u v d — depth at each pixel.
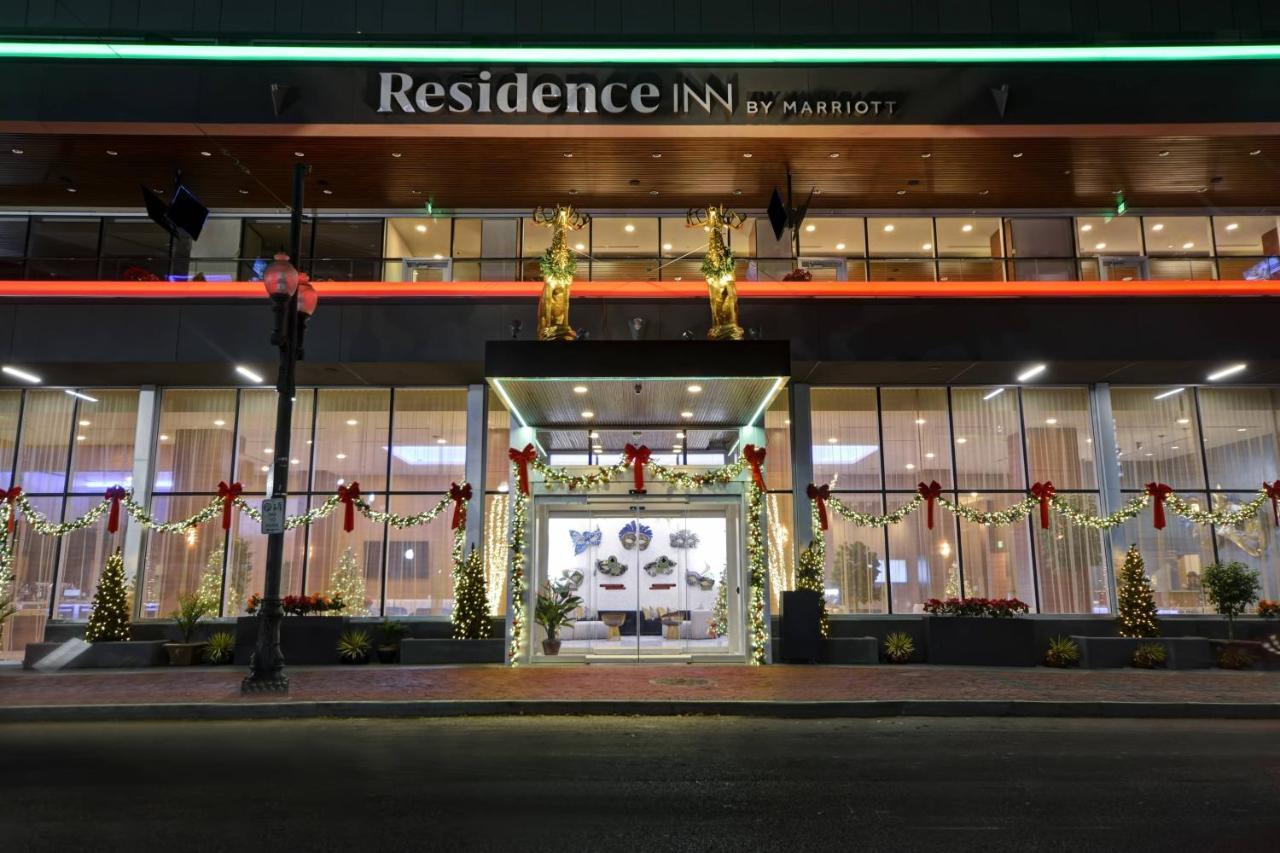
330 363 17.89
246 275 20.20
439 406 20.00
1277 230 20.75
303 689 13.22
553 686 13.50
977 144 17.52
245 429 19.94
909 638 18.34
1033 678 14.89
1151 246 20.83
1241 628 18.83
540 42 17.09
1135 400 20.39
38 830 5.99
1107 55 17.11
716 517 18.06
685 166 18.41
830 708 11.59
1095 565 19.61
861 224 20.91
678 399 16.78
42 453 19.75
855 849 5.57
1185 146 17.64
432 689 13.15
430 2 18.08
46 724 11.00
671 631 17.70
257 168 18.31
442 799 6.80
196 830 5.97
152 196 17.31
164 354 17.83
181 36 16.83
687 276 20.48
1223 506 19.94
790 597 17.56
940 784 7.36
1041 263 20.70
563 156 17.92
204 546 19.42
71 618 19.16
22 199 19.84
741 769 7.94
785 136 17.16
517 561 17.64
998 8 18.53
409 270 20.19
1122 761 8.39
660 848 5.58
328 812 6.42
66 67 16.66
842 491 19.78
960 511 18.94
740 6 18.34
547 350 15.13
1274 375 19.44
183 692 13.03
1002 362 18.16
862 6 18.42
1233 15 18.64
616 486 18.08
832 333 17.98
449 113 16.89
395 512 19.56
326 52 16.92
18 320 17.88
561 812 6.42
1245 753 8.84
